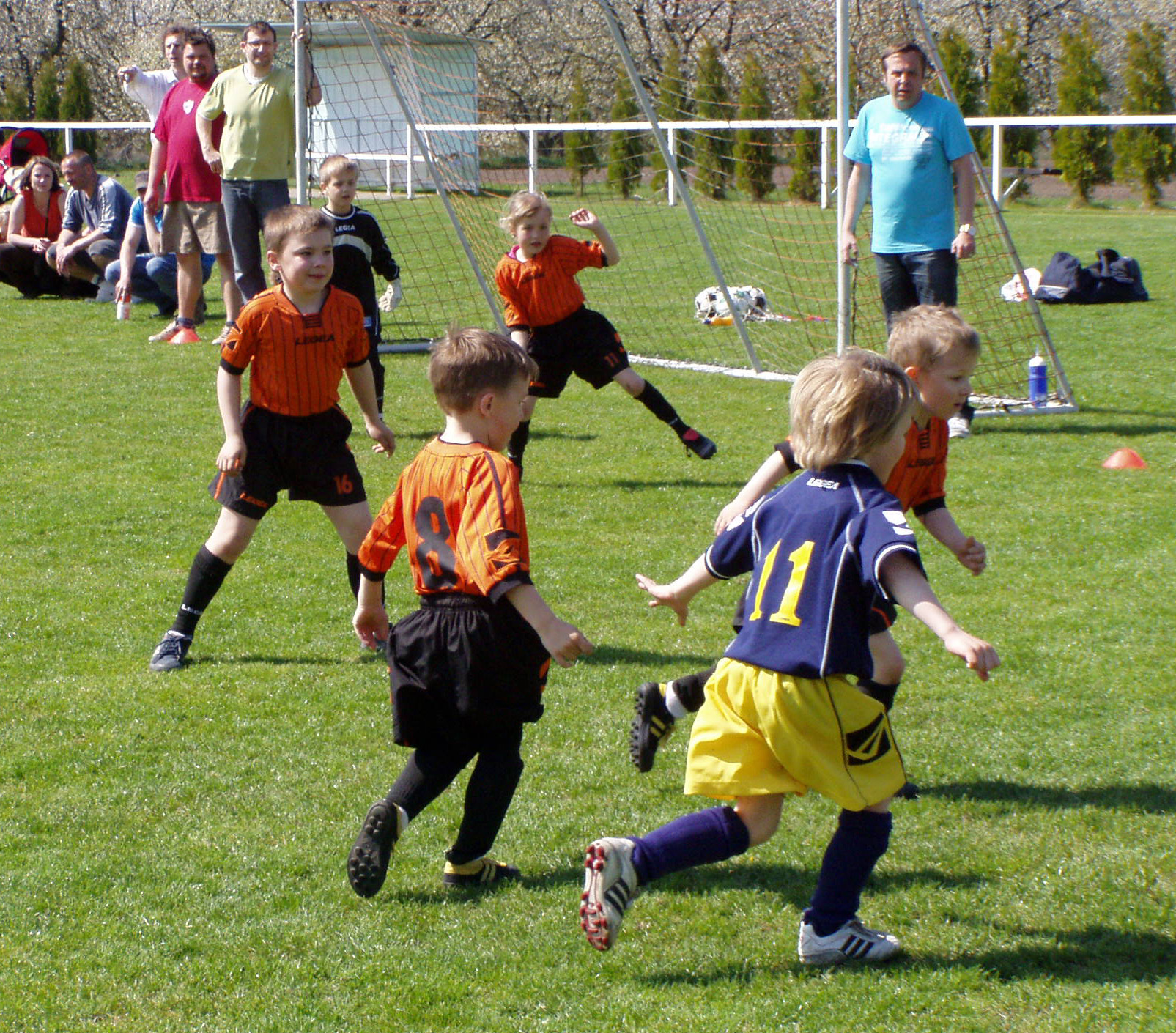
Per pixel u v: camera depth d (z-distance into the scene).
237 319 7.26
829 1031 4.29
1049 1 55.62
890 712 6.87
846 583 4.47
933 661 7.57
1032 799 5.92
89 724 6.77
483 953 4.79
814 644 4.46
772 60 38.06
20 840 5.57
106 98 56.41
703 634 8.10
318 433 7.52
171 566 9.38
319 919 5.02
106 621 8.27
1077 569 9.05
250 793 6.04
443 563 4.96
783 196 36.91
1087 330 18.91
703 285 25.06
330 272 7.24
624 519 10.48
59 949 4.77
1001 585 8.80
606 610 8.48
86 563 9.41
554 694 7.17
